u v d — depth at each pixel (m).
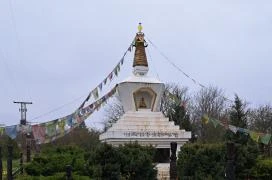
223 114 67.25
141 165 19.58
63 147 27.73
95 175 19.05
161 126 29.92
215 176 21.33
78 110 29.53
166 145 28.98
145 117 30.12
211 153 22.06
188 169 22.42
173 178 18.28
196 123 63.66
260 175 22.58
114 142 28.03
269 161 22.86
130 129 29.14
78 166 22.05
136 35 32.62
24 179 20.12
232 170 15.39
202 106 69.12
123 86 31.03
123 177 19.33
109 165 19.19
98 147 20.03
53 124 27.38
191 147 23.03
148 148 21.02
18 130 26.17
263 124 65.56
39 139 26.84
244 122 39.81
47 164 22.94
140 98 31.31
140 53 32.34
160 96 31.53
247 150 23.23
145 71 32.09
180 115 48.75
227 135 35.22
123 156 19.62
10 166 22.50
